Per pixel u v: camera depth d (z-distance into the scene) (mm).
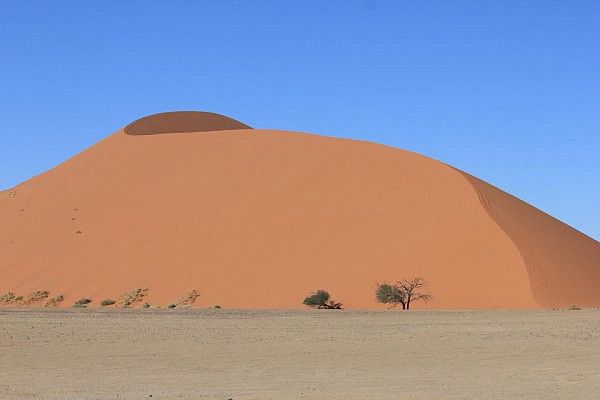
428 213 70000
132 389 17453
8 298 76750
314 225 73250
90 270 77562
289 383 18516
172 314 39906
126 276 74312
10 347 24953
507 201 76062
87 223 86750
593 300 59594
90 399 15742
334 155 84000
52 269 80188
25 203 97688
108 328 31094
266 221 76125
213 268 71500
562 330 31938
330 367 21594
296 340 27734
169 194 86625
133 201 87812
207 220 79312
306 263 68438
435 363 22469
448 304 58219
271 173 84312
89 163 101625
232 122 124625
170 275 72250
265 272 68750
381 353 24547
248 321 35906
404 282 61250
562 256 65688
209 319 36562
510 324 35375
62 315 37688
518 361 22922
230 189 83625
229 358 23297
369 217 72000
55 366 21516
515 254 62188
